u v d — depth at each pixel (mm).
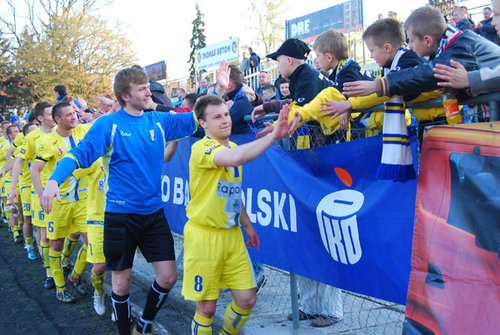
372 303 3236
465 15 6266
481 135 1768
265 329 2990
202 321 2646
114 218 2896
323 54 2996
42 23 27953
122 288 2986
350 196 2408
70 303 4430
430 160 1964
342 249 2465
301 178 2723
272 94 6176
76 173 4258
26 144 5105
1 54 31172
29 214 6312
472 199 1797
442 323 1877
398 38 2355
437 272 1913
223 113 2637
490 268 1730
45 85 26969
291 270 2842
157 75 17484
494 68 1724
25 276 5492
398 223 2166
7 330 3844
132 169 2883
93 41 27562
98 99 4566
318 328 2955
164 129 3035
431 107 2162
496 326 1696
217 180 2553
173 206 4156
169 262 2961
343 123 2486
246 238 3285
